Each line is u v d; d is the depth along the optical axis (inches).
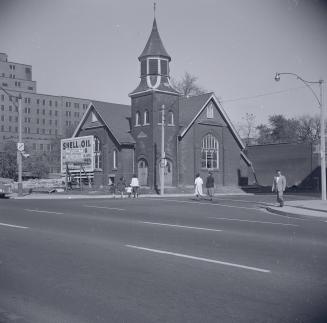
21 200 1139.9
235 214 756.0
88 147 1681.8
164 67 1744.6
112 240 432.1
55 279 282.5
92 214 715.4
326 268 310.5
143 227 540.1
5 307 228.7
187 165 1768.0
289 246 402.6
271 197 1357.0
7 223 571.2
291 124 3654.0
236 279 279.4
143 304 230.7
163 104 1712.6
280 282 272.2
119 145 1754.4
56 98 5792.3
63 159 1777.8
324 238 456.8
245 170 2014.0
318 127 3553.2
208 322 203.3
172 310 220.5
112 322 205.5
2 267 315.3
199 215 724.0
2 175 2630.4
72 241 425.4
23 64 5679.1
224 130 1908.2
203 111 1841.8
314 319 206.5
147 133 1712.6
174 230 512.1
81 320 209.0
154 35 1758.1
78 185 1873.8
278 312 216.1
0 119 5280.5
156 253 364.2
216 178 1862.7
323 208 820.0
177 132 1744.6
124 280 278.5
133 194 1448.1
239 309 221.0
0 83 5408.5
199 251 374.0
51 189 1624.0
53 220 612.4
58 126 5797.2
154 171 1683.1
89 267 314.0
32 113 5546.3
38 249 382.6
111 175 1786.4
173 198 1274.6
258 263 326.6
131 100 1792.6
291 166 2260.1
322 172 1066.7
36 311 222.2
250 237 458.0
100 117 1847.9
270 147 2357.3
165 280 277.9
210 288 259.1
